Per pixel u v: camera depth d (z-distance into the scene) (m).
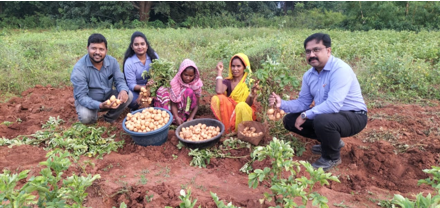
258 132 3.83
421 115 4.68
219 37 12.07
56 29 18.53
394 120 4.53
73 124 4.23
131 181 3.13
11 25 19.92
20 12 22.78
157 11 20.91
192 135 3.67
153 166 3.43
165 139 3.87
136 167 3.40
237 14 22.94
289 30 15.48
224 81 4.34
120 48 9.16
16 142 3.73
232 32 13.69
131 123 3.69
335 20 19.42
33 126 4.35
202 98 5.64
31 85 6.43
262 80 3.56
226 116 4.11
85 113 4.15
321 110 3.13
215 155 3.59
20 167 3.20
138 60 4.59
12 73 6.49
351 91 3.24
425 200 1.77
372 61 7.02
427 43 8.92
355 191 3.03
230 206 2.12
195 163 3.46
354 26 17.33
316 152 3.70
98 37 3.87
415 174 3.25
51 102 5.50
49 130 4.09
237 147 3.72
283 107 3.57
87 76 4.14
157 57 4.78
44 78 6.82
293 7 27.94
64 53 8.73
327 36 3.09
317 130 3.13
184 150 3.67
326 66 3.20
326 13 20.25
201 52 8.90
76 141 3.71
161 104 4.35
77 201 2.19
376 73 6.31
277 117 3.57
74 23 19.61
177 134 3.66
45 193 2.14
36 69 7.07
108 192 2.92
